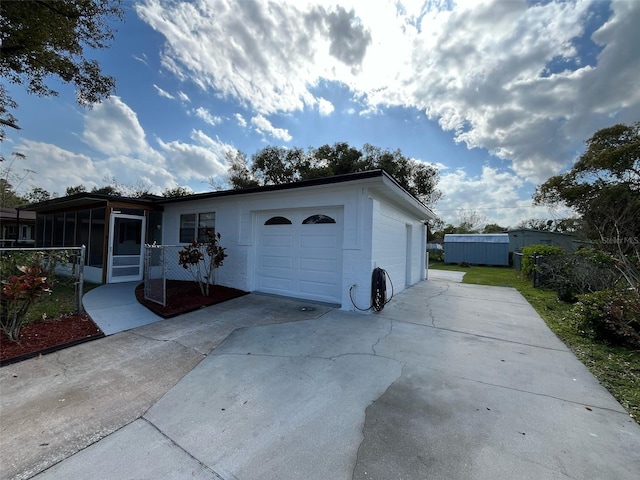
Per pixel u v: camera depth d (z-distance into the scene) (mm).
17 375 3039
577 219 11562
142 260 9297
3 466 1760
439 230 36375
